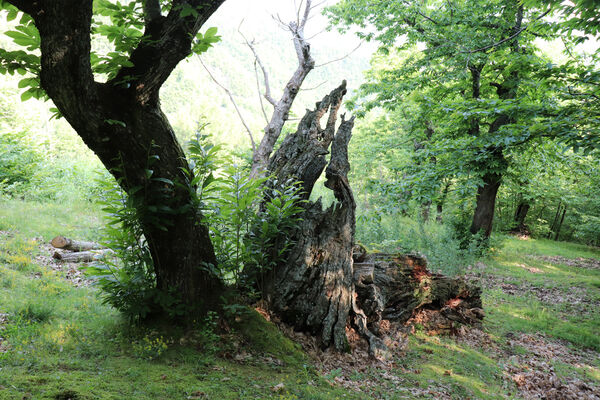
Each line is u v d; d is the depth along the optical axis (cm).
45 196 1077
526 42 1299
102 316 461
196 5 351
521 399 480
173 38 357
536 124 762
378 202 1196
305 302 501
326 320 497
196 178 433
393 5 1313
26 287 518
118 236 435
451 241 1195
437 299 690
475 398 453
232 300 477
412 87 1394
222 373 381
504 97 1320
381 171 2936
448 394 449
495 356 621
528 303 961
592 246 2628
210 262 473
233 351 425
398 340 571
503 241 1633
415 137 1838
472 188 1044
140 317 445
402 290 621
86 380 322
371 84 1598
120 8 358
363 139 2734
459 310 714
